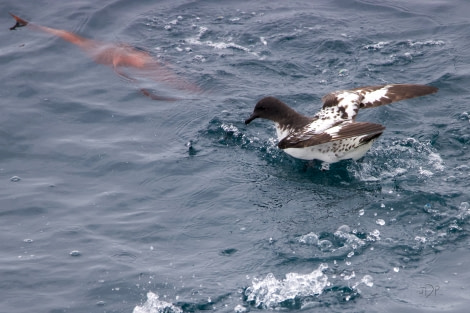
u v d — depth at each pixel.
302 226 21.86
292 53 33.31
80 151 26.44
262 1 38.16
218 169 25.25
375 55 32.84
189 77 31.44
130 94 30.23
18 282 19.77
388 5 37.09
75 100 29.81
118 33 35.06
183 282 19.62
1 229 22.08
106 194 23.98
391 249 20.55
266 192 23.86
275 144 26.73
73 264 20.50
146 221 22.50
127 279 19.81
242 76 31.55
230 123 27.80
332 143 24.56
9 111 28.88
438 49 32.91
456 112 27.84
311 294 19.00
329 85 30.70
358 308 18.42
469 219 21.52
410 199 22.70
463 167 24.36
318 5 37.62
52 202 23.47
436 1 37.34
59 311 18.73
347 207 22.72
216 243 21.36
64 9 36.88
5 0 37.41
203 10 37.25
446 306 18.28
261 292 19.14
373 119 27.70
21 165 25.64
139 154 26.22
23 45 33.75
